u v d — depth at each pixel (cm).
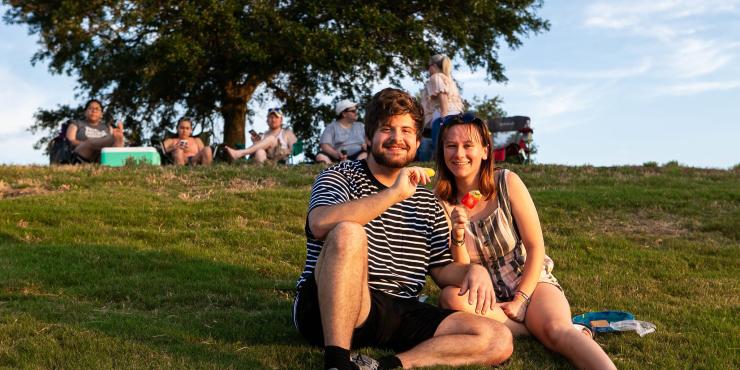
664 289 661
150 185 1058
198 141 1416
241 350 450
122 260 660
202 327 493
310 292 422
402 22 2158
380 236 438
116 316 507
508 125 1451
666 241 866
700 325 536
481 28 2366
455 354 415
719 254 812
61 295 560
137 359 422
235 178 1139
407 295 443
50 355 422
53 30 2166
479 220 482
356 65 2169
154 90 2323
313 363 427
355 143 1380
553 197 1017
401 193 400
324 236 406
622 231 906
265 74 2344
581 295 617
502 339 425
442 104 1285
